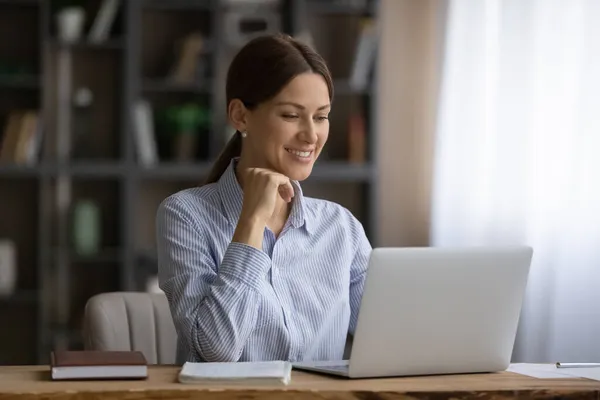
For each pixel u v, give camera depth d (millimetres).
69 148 7777
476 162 7133
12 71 7367
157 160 7711
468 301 2951
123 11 7453
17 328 7828
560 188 6371
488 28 7055
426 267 2869
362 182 8188
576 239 6227
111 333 3893
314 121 3342
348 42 8094
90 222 7594
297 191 3451
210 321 3090
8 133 7348
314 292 3432
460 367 3027
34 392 2621
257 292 3135
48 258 7449
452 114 7344
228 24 7730
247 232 3156
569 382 2945
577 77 6227
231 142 3570
